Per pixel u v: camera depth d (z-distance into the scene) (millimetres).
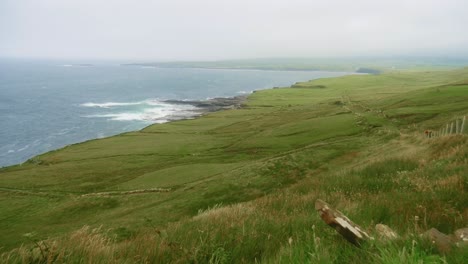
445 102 102375
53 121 169875
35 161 98688
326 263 4188
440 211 7703
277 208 11914
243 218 8258
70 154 103062
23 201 64438
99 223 42125
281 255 4730
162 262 5324
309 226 6945
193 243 5789
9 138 139500
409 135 52188
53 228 48656
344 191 14125
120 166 87000
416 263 3697
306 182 21812
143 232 7664
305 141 84875
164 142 112812
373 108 118062
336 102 157125
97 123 165500
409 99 120000
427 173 14430
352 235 5031
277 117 140875
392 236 5086
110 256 5160
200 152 96562
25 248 5141
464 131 44188
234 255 5348
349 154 49781
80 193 67312
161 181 64375
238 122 140000
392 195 10273
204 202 41906
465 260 3871
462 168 13602
